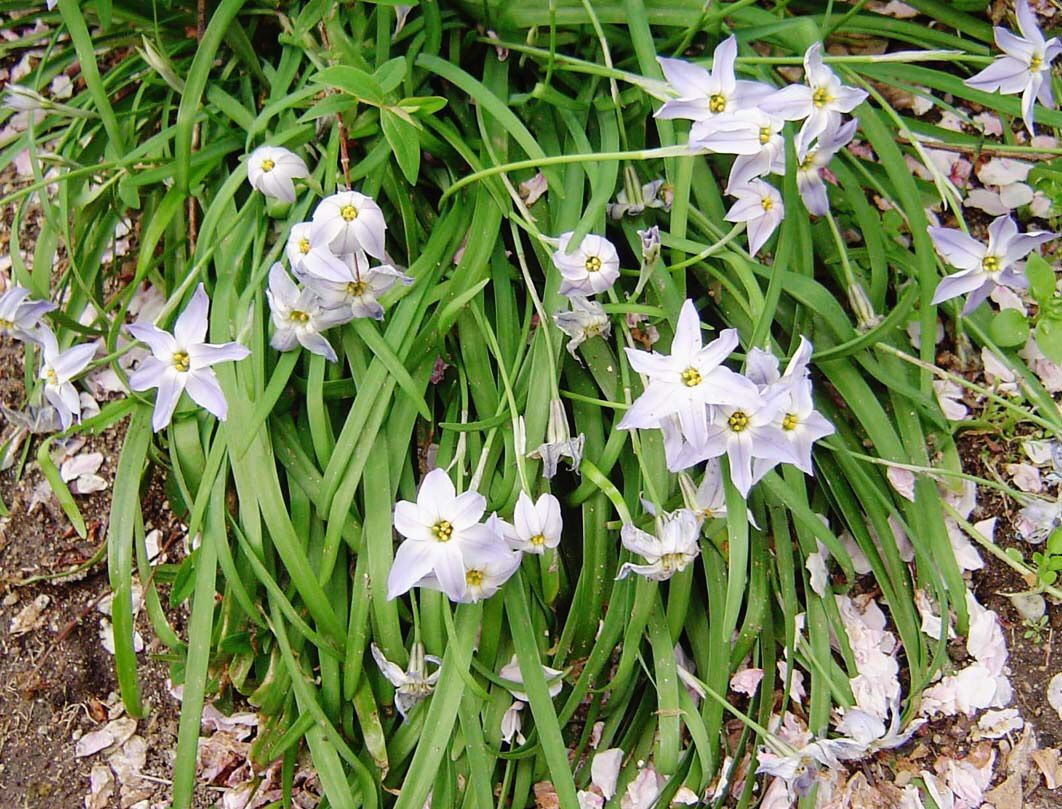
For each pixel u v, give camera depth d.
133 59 0.43
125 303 0.39
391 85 0.34
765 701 0.38
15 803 0.41
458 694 0.34
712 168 0.41
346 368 0.38
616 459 0.36
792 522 0.40
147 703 0.42
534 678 0.34
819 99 0.33
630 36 0.40
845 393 0.38
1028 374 0.40
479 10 0.40
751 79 0.38
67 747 0.41
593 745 0.39
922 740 0.39
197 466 0.37
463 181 0.35
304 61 0.41
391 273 0.32
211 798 0.40
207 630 0.35
